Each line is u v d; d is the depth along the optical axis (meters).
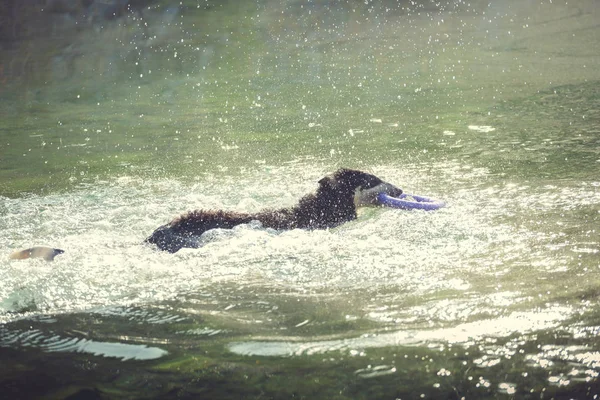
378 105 25.03
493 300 10.34
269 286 11.21
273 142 20.86
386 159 18.58
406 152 19.16
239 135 21.81
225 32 39.00
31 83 29.77
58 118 24.62
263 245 12.67
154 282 11.44
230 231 13.03
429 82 28.22
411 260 11.99
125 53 34.72
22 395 8.46
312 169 17.98
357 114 23.88
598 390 8.19
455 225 13.52
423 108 24.23
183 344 9.51
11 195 16.66
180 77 30.56
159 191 16.69
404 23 40.97
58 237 13.68
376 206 14.37
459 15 42.66
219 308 10.52
